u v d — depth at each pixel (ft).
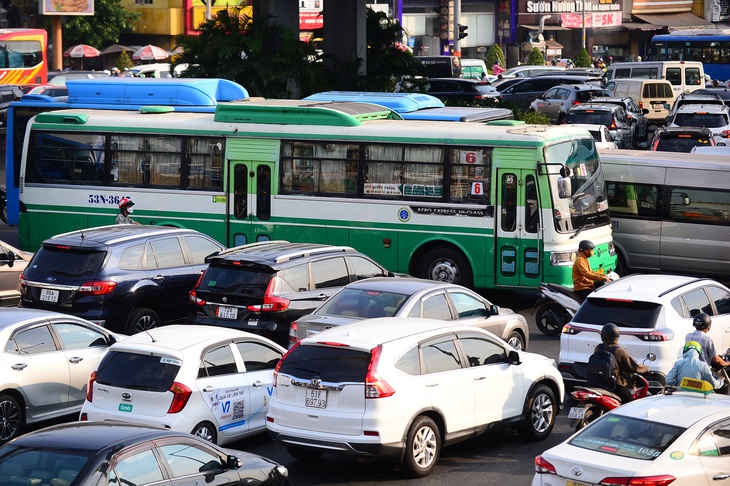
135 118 239.91
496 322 162.61
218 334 131.54
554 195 207.72
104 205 241.96
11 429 136.26
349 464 128.98
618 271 241.55
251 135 229.45
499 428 131.13
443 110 266.77
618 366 131.95
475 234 213.46
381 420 115.24
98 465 89.04
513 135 209.56
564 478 94.84
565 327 152.56
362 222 221.87
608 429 99.71
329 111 223.71
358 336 121.08
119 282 174.70
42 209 247.29
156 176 238.07
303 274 168.45
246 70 358.43
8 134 280.10
